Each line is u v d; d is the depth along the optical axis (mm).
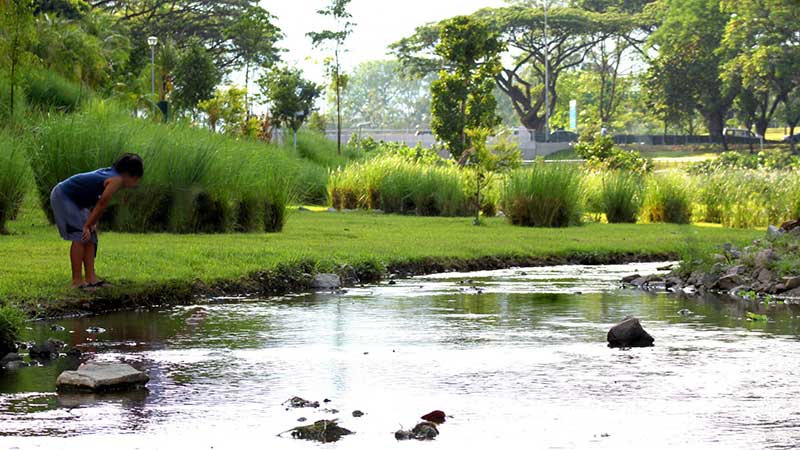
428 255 16875
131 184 11344
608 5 103062
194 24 78938
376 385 7605
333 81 53750
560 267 17719
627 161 43781
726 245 15805
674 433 6258
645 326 10633
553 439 6133
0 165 17531
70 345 9172
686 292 13906
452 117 48812
